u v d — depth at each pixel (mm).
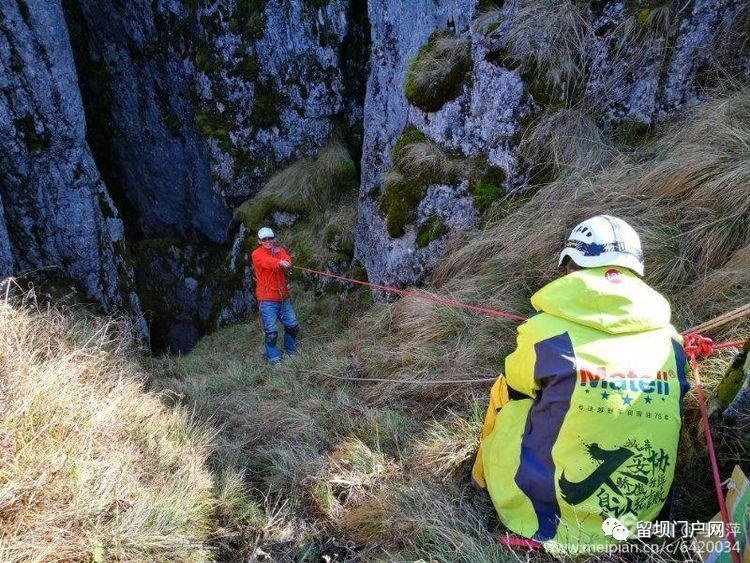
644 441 1770
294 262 6609
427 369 3551
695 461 2209
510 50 4258
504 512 2041
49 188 5773
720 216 3221
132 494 2193
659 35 3926
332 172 6891
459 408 3168
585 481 1799
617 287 1905
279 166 7355
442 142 4770
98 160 8367
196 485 2506
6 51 5375
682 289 3162
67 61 5828
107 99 7871
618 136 4191
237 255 7352
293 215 6961
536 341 1942
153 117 7828
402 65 5152
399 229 4848
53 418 2213
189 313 8312
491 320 3684
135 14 7145
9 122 5441
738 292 2865
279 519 2529
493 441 2154
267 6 6715
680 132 3803
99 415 2426
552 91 4207
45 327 3252
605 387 1791
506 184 4410
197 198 8141
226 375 4488
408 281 4859
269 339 4961
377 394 3576
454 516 2281
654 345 1869
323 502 2600
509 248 4074
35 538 1791
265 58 6957
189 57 7203
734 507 1719
